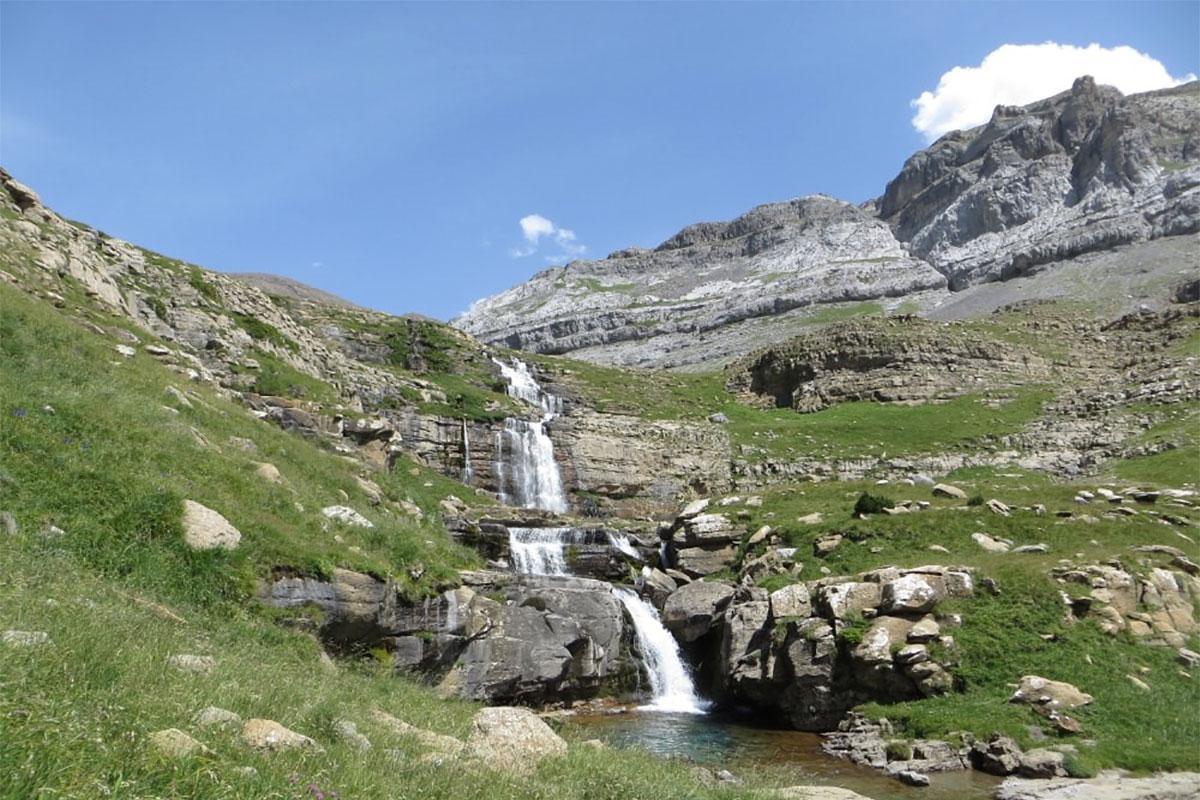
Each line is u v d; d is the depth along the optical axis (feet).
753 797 46.85
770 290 641.81
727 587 108.68
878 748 69.15
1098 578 86.79
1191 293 372.38
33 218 108.99
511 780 34.91
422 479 135.13
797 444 206.80
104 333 91.25
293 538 64.95
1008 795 56.70
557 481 169.68
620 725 84.43
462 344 229.66
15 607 33.17
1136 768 61.52
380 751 33.06
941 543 103.91
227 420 86.12
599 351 612.29
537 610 91.71
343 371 162.50
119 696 26.23
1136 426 195.31
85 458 57.06
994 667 77.30
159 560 52.75
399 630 70.95
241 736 27.53
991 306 479.82
